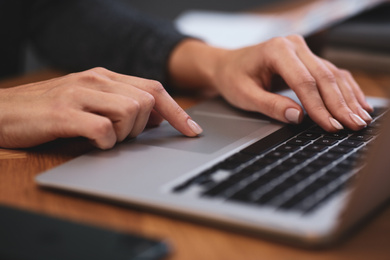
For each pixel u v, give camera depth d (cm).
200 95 83
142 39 89
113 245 33
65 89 53
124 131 52
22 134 54
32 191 44
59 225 36
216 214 37
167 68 85
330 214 35
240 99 66
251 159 47
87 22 98
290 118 59
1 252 33
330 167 44
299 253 34
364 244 35
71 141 58
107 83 55
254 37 102
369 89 81
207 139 54
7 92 57
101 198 42
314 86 59
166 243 34
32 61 157
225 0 239
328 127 55
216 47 82
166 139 54
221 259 34
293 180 41
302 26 98
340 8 114
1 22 114
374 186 37
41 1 105
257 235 36
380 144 34
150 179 43
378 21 97
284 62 63
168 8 241
